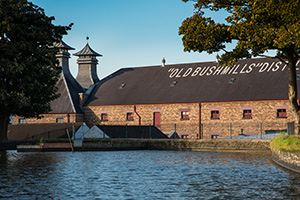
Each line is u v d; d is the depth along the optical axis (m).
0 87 38.62
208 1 26.56
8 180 18.88
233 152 37.25
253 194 15.38
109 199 14.59
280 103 48.62
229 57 27.12
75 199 14.60
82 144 39.53
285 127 47.78
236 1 26.06
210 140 39.59
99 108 60.38
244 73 55.31
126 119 58.28
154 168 23.72
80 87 66.38
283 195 15.14
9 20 38.34
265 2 22.77
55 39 44.09
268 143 36.59
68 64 67.56
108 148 40.88
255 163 26.17
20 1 39.44
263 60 56.44
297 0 22.12
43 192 15.88
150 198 14.76
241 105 50.88
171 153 36.12
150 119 56.66
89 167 24.23
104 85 64.56
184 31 26.94
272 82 51.75
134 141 42.09
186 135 53.78
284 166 23.56
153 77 62.31
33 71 39.88
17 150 38.75
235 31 24.70
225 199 14.54
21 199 14.61
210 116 52.72
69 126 56.22
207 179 19.19
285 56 27.67
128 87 61.91
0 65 38.25
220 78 56.22
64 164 25.88
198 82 57.12
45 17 41.66
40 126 55.97
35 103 42.59
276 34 22.98
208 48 26.81
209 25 25.81
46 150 38.03
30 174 21.00
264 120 49.44
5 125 42.97
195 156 32.34
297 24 22.16
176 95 56.19
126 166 24.80
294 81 26.73
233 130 50.94
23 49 39.22
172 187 17.00
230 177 19.77
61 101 62.00
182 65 62.53
